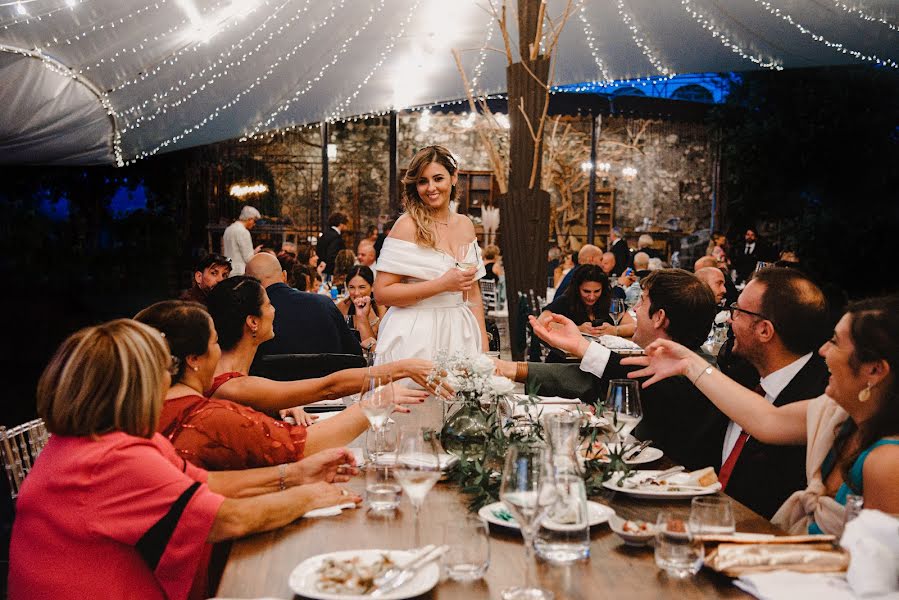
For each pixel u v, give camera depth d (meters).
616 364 2.93
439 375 2.59
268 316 2.75
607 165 15.44
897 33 9.91
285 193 15.37
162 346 1.89
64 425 1.80
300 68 10.34
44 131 9.20
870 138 13.00
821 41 10.31
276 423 2.37
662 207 15.73
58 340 12.25
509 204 5.72
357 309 5.55
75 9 7.25
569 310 5.45
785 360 2.52
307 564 1.63
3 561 3.87
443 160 3.99
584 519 1.69
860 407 1.89
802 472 2.43
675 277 2.85
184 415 2.29
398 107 12.51
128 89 9.05
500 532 1.86
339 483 2.25
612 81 12.23
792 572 1.56
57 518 1.78
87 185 14.20
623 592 1.53
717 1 9.74
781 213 14.32
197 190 14.97
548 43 5.86
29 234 13.82
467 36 10.34
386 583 1.52
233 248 11.26
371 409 2.22
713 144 15.44
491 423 2.35
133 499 1.78
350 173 15.42
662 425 2.80
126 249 14.37
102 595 1.78
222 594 1.54
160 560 1.78
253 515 1.82
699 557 1.60
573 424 2.04
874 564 1.47
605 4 10.12
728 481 2.55
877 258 12.93
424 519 1.95
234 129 11.64
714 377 2.38
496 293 9.95
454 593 1.52
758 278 2.56
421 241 4.00
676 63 11.57
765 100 13.91
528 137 5.71
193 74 9.34
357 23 9.52
